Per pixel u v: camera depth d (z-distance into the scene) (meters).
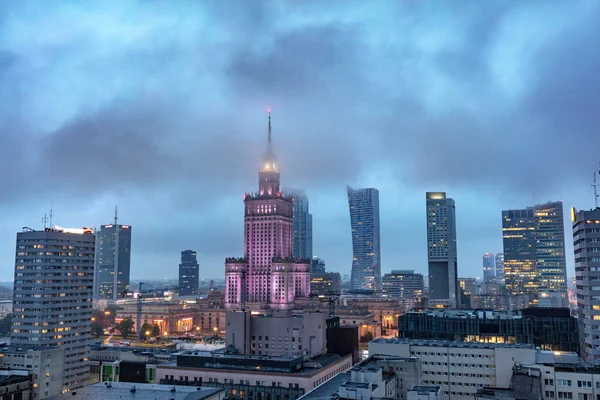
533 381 177.00
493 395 165.12
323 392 160.00
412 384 195.62
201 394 184.12
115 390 189.38
